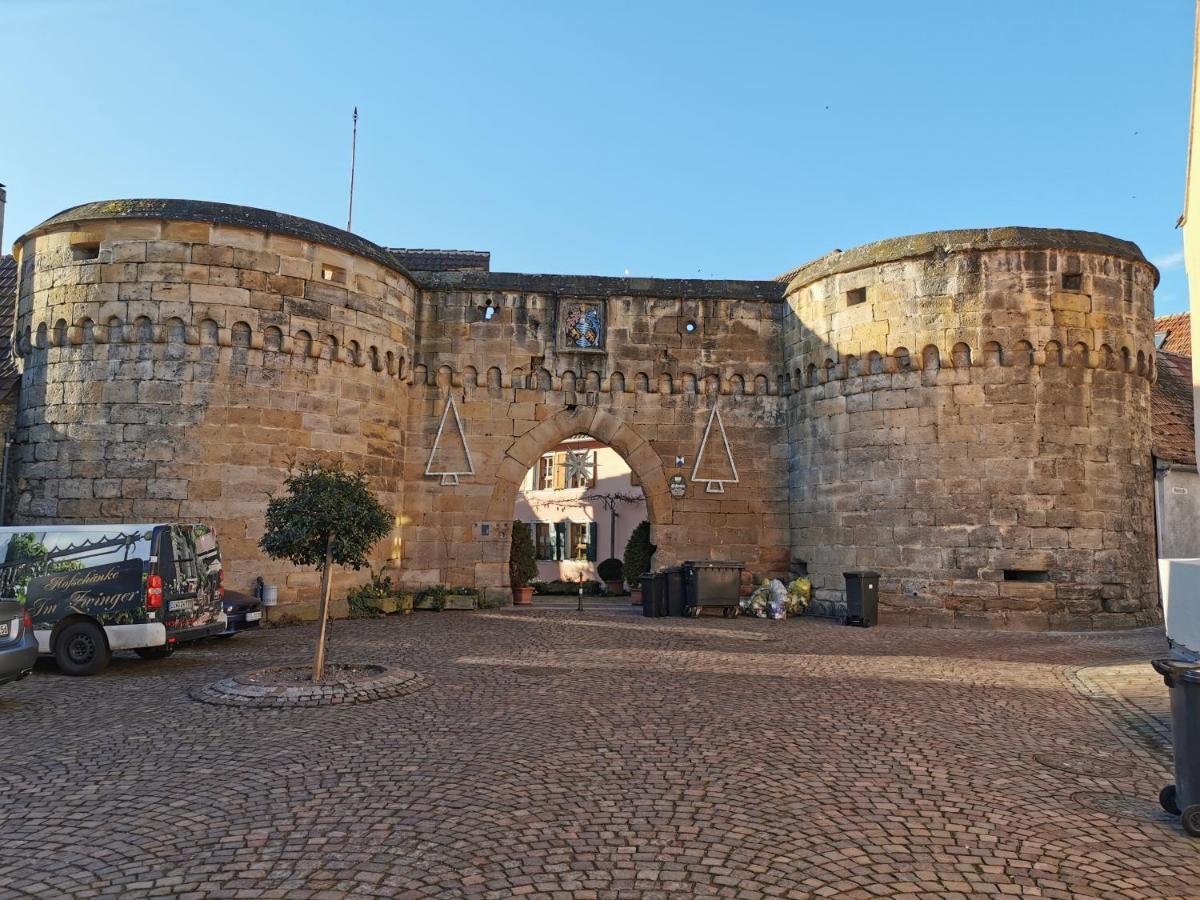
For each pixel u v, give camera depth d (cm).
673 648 1386
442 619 1789
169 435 1597
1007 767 713
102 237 1639
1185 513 1931
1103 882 479
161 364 1608
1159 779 682
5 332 1991
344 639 1459
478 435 2039
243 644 1400
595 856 507
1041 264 1730
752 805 604
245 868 486
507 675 1113
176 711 895
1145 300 1817
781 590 1917
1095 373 1733
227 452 1622
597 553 3381
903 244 1800
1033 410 1705
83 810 584
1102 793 644
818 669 1191
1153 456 1877
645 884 468
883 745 778
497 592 2014
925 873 488
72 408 1616
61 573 1133
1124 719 895
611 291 2095
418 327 2048
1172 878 486
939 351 1755
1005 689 1053
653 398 2089
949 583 1708
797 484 2016
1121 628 1681
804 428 1994
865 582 1723
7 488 1689
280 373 1686
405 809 588
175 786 638
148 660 1241
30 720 858
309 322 1727
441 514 2012
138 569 1135
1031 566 1675
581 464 3466
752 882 472
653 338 2094
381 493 1886
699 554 2052
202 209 1652
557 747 755
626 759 718
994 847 529
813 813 589
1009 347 1716
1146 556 1770
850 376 1869
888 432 1798
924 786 654
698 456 2075
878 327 1825
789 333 2070
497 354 2056
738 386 2100
